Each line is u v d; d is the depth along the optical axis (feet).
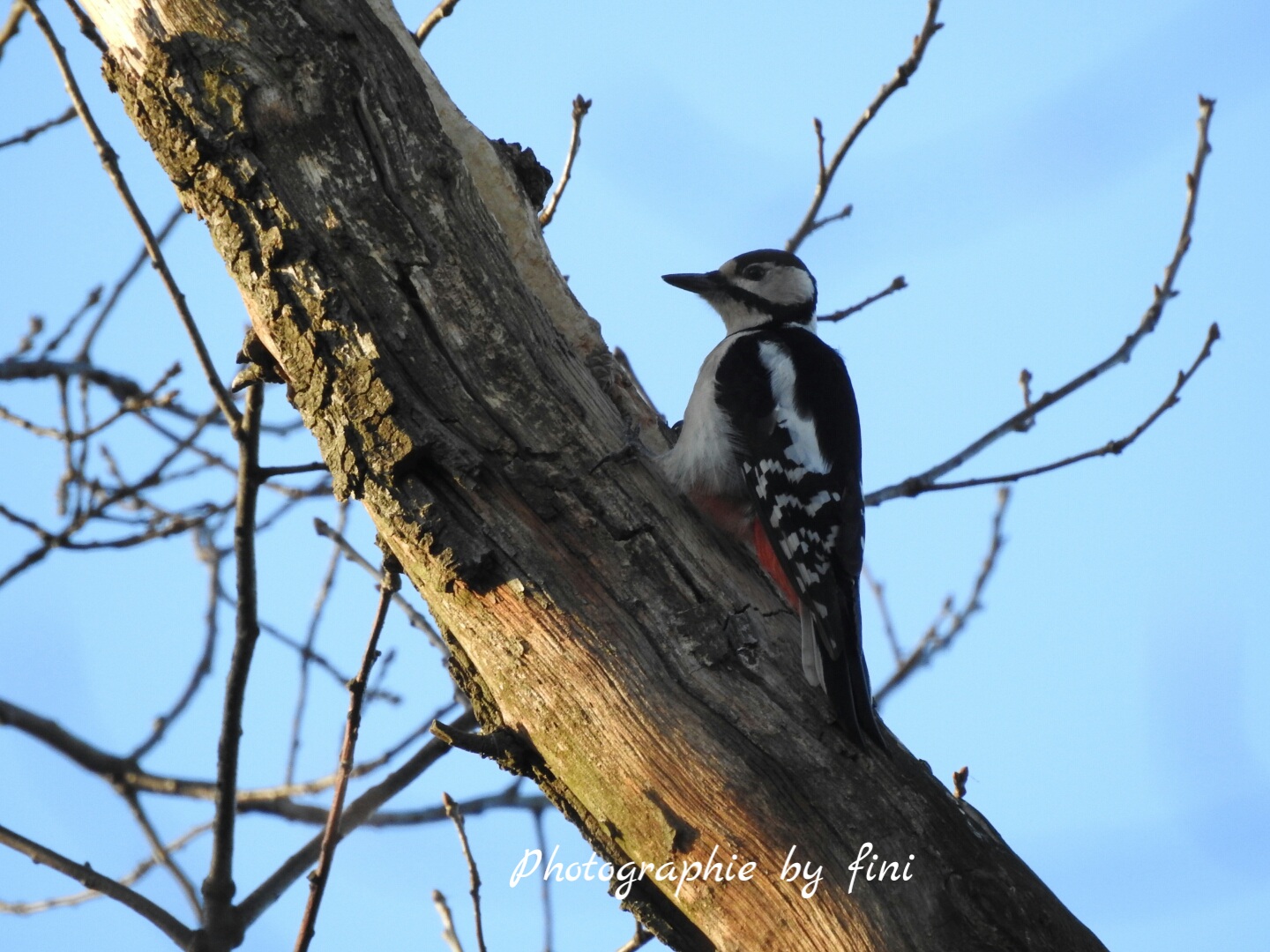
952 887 21.07
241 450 26.89
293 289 23.86
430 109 25.66
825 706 22.50
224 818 27.66
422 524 23.07
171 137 24.26
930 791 22.16
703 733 22.08
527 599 22.89
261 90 24.25
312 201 24.14
